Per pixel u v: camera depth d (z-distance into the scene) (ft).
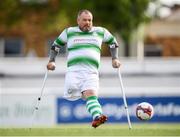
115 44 89.97
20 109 175.94
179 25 415.03
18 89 178.40
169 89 180.55
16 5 307.99
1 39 377.50
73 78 84.74
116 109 175.42
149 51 415.23
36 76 255.50
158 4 301.02
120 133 84.23
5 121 176.14
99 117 79.41
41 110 174.60
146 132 86.02
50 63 90.79
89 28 86.74
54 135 81.76
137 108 88.84
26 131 86.94
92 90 83.82
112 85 238.89
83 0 290.15
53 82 247.50
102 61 246.47
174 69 248.93
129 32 292.81
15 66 257.96
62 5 300.20
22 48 376.27
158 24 413.59
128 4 287.69
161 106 178.60
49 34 372.38
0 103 176.14
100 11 288.51
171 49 416.46
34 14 332.80
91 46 86.22
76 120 175.42
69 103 175.11
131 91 179.63
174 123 176.86
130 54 375.25
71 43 86.33
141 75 248.93
